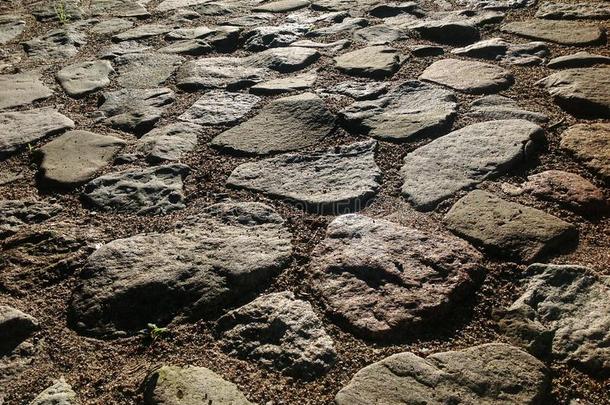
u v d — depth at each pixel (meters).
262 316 2.14
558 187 2.69
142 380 1.93
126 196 2.88
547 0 4.98
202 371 1.95
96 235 2.63
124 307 2.22
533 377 1.84
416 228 2.51
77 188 2.99
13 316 2.18
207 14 5.55
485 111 3.33
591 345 1.94
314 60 4.26
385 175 2.89
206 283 2.28
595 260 2.30
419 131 3.18
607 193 2.67
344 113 3.42
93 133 3.49
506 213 2.54
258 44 4.62
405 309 2.11
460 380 1.84
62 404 1.86
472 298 2.17
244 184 2.91
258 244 2.47
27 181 3.10
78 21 5.58
